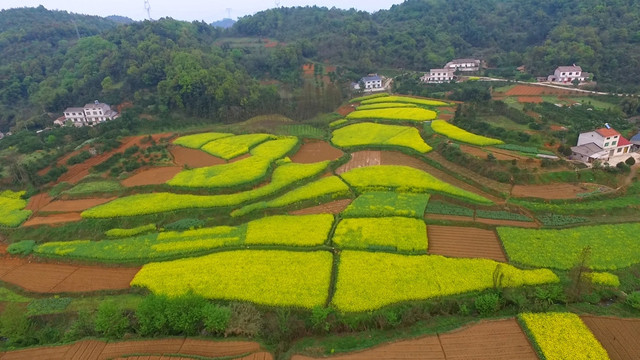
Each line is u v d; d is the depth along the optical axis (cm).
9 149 8269
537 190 5662
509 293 3703
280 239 4797
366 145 7869
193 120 10106
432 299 3725
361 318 3550
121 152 7975
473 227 4938
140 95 10581
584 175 5841
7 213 6097
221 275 4225
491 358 3106
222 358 3288
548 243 4456
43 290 4434
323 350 3306
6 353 3553
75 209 6056
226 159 7506
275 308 3738
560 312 3472
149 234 5284
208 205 5788
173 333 3603
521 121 8225
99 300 4159
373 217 5188
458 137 7525
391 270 4106
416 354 3194
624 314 3472
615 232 4638
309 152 7919
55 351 3512
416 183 6025
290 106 10519
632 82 10456
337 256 4481
